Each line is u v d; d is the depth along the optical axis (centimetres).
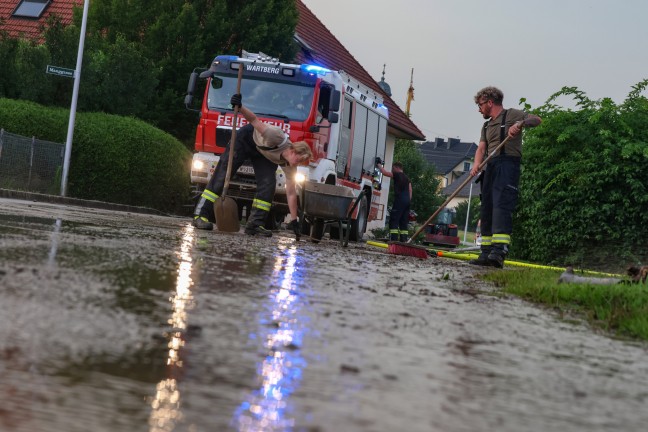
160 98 2627
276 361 287
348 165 1838
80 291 393
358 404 240
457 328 420
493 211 1149
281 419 214
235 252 774
